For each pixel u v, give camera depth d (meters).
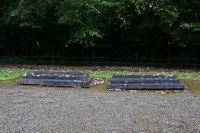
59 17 20.67
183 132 8.29
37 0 20.30
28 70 18.30
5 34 23.91
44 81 14.29
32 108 10.45
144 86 13.45
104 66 20.52
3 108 10.45
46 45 24.11
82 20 20.23
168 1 19.66
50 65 21.08
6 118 9.40
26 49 24.47
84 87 13.95
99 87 13.97
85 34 19.94
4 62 22.11
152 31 22.03
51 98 11.84
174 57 22.69
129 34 22.83
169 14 19.34
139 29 22.05
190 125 8.82
